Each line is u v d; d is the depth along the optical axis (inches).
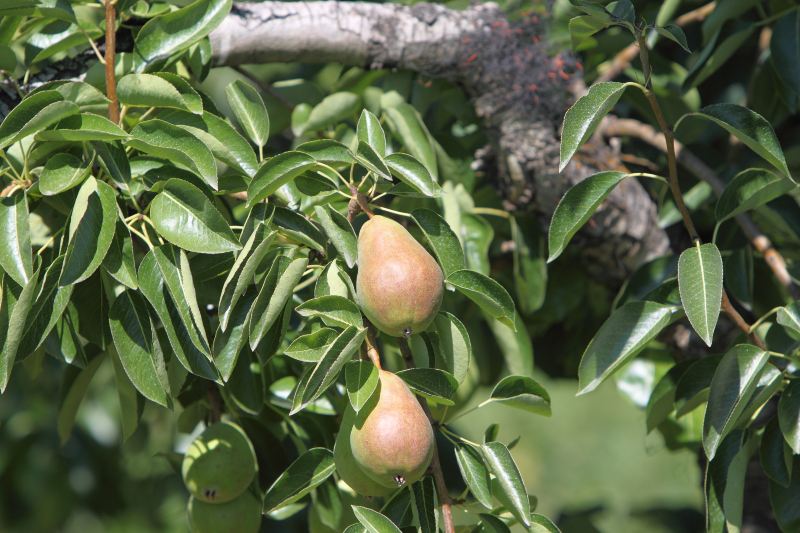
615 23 62.1
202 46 69.1
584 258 78.5
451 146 76.4
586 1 62.0
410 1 80.3
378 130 64.1
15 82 67.1
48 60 69.6
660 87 78.4
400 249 60.4
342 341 59.3
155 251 61.8
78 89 62.9
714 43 73.8
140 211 62.6
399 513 62.3
